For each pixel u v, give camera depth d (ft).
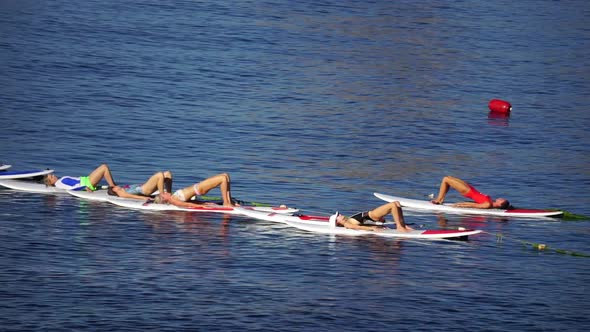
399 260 190.39
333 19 562.66
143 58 414.41
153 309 157.89
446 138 325.01
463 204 235.40
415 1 654.94
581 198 254.06
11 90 337.31
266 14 556.92
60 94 338.95
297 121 331.57
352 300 166.81
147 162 262.67
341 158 285.43
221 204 223.51
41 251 183.32
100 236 195.11
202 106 341.62
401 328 155.33
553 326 159.74
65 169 249.14
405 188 255.91
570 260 196.95
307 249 194.49
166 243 193.16
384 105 370.32
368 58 463.83
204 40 467.11
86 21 486.38
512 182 269.44
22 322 149.69
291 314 159.02
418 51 492.95
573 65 490.90
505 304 168.86
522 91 422.00
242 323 154.10
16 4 520.42
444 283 178.29
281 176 258.78
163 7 548.31
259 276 176.55
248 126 317.63
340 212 226.17
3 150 262.67
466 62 476.95
